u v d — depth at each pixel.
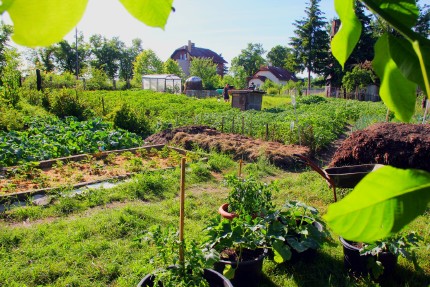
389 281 4.02
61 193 6.35
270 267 4.27
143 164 9.17
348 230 0.45
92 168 8.36
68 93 16.88
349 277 4.03
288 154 9.45
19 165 8.26
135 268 4.04
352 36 0.70
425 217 5.50
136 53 67.56
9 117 12.77
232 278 3.63
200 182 7.70
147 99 26.50
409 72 0.61
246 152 9.96
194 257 3.13
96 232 5.08
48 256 4.39
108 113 16.20
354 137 6.58
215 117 16.77
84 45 58.41
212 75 55.25
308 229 4.20
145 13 0.47
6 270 4.04
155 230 3.31
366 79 32.56
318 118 16.14
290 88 45.88
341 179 5.12
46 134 11.34
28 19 0.35
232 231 3.73
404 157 5.90
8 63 21.39
